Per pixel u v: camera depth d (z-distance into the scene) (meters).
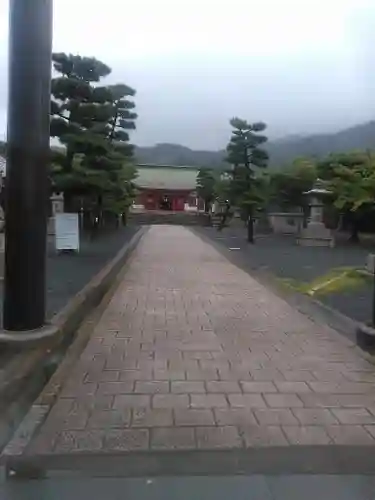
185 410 4.33
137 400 4.54
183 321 7.92
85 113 15.10
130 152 22.73
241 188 24.31
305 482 3.23
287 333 7.21
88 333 6.99
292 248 21.75
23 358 4.93
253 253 19.53
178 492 3.10
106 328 7.38
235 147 23.83
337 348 6.43
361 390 4.89
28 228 5.47
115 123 22.41
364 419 4.20
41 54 5.42
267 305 9.35
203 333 7.17
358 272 12.12
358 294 10.19
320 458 3.53
